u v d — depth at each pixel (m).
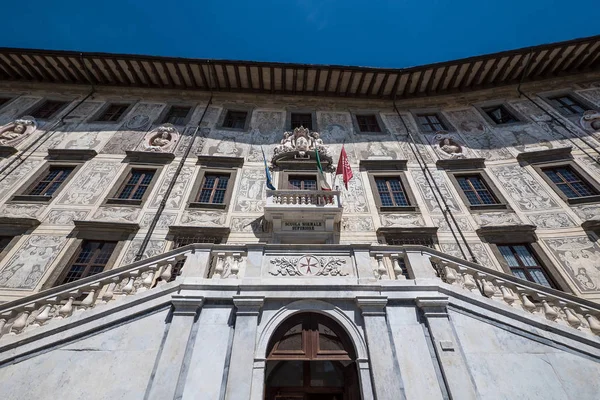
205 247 6.59
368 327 5.52
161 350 5.18
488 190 11.71
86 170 11.83
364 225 10.53
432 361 5.20
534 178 11.62
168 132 13.82
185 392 4.75
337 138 14.23
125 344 5.23
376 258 6.69
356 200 11.44
